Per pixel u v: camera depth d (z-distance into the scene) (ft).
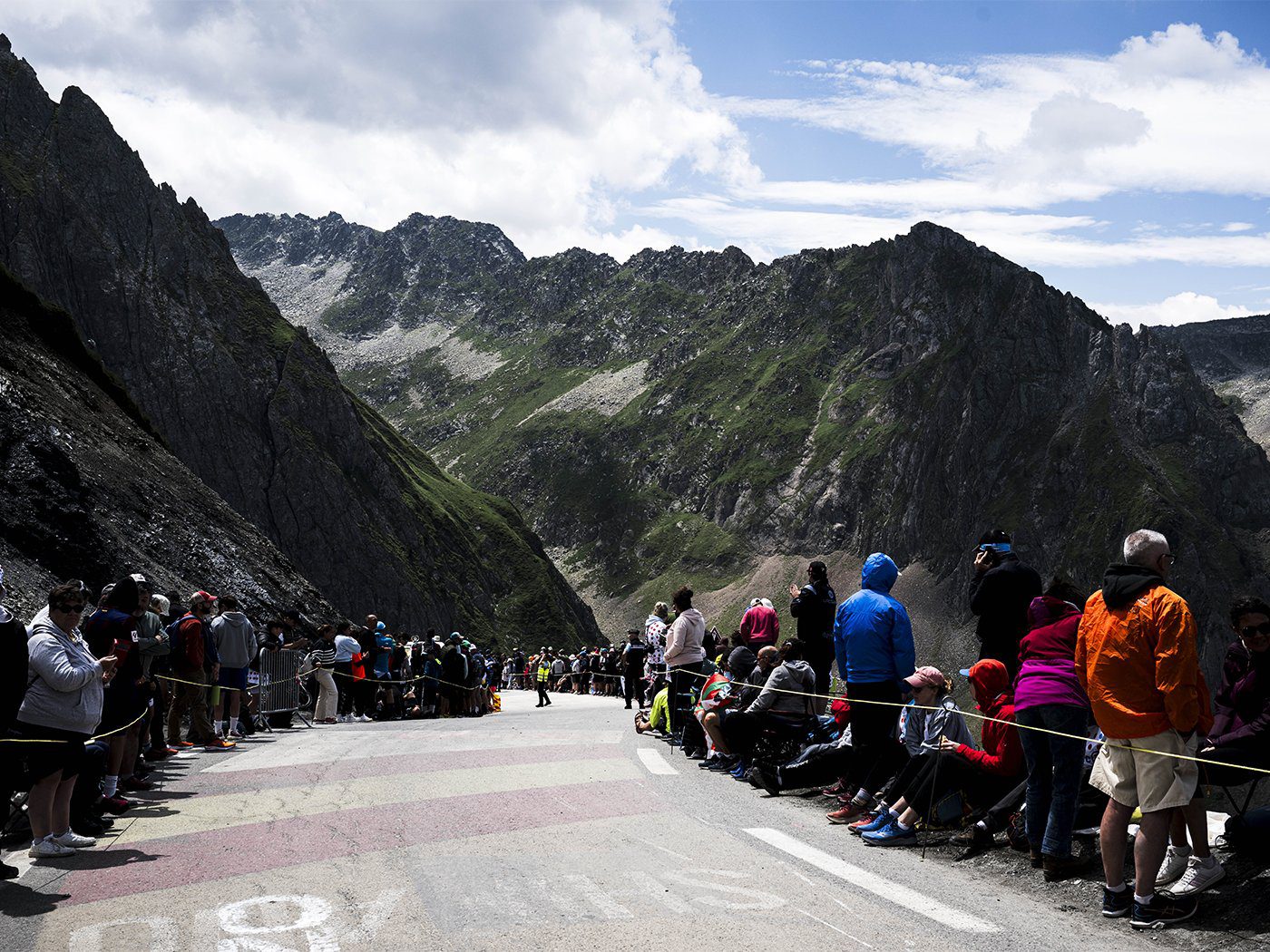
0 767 26.17
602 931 20.33
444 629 460.55
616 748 49.29
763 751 38.73
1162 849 21.06
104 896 23.45
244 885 24.14
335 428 470.39
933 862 26.81
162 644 42.22
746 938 19.88
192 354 437.58
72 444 121.39
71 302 426.51
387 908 22.02
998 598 31.19
